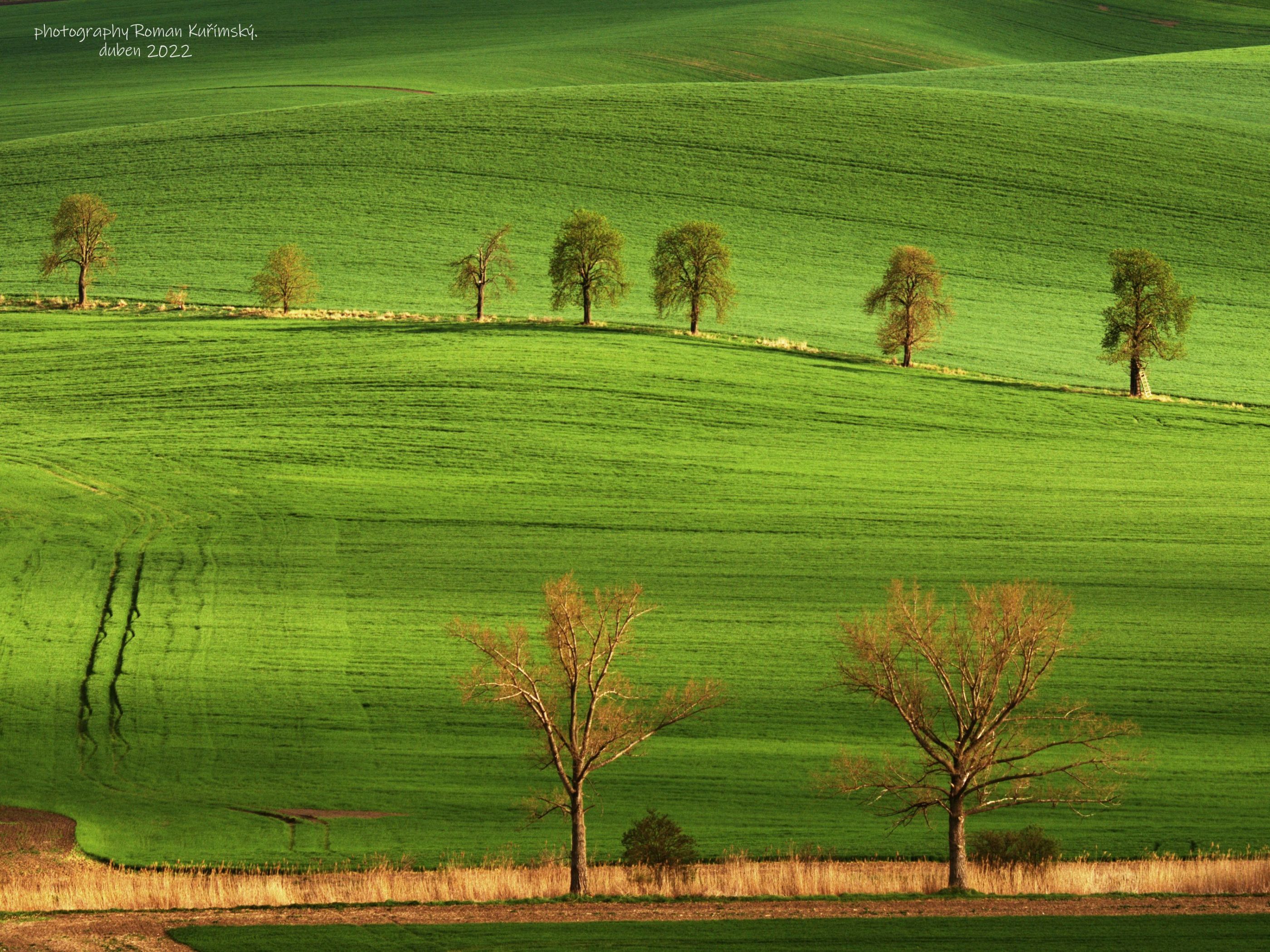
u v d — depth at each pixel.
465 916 83.69
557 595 102.75
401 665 148.88
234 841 105.81
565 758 128.12
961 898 89.50
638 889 92.44
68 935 78.12
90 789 118.19
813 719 137.88
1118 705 140.88
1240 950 74.88
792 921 81.12
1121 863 100.75
